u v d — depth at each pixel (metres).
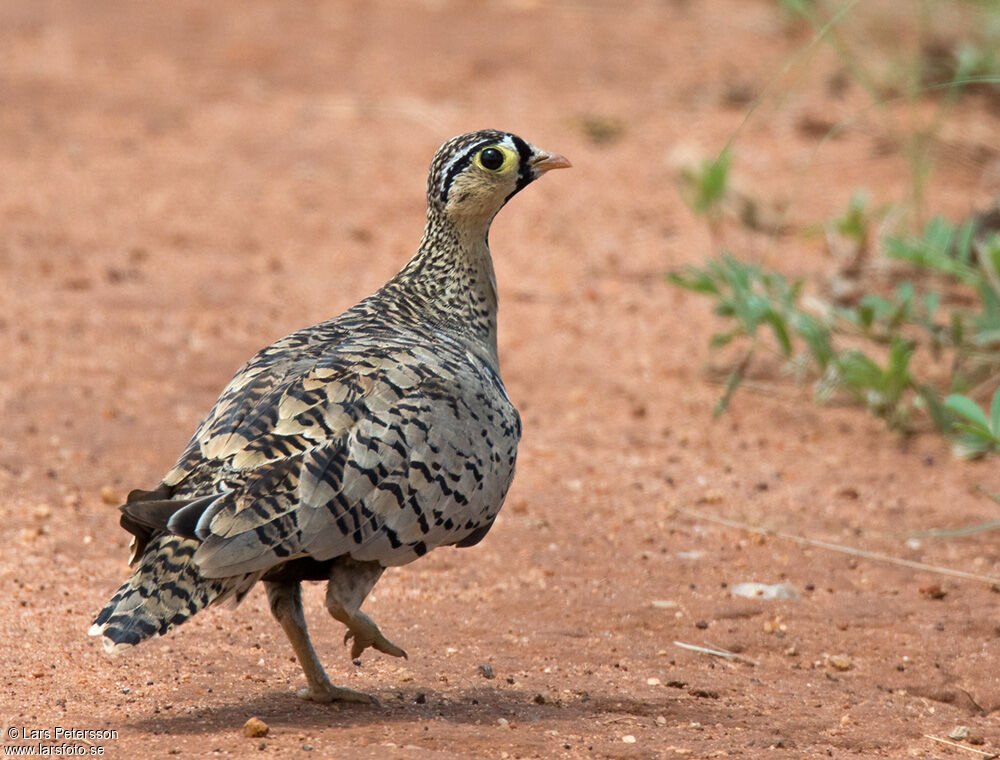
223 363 17.77
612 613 11.98
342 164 26.52
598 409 17.20
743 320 16.09
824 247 22.55
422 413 9.23
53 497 13.98
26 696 9.64
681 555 13.41
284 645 10.96
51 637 10.80
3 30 33.28
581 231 23.70
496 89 30.98
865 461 16.02
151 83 30.56
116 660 10.42
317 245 22.58
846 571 13.23
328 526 8.75
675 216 24.38
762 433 16.72
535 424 16.69
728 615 12.06
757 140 27.91
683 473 15.49
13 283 19.89
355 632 9.41
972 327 17.84
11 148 26.22
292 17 35.56
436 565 12.94
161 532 8.69
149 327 18.72
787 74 31.48
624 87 31.34
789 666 11.24
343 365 9.38
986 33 28.75
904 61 28.73
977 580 13.07
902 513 14.63
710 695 10.48
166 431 15.70
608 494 14.86
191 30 34.25
